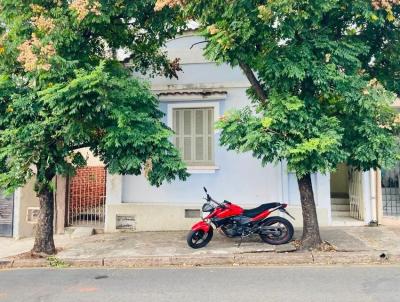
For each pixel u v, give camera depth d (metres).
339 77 6.19
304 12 5.90
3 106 7.09
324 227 9.44
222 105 10.23
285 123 6.45
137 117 6.77
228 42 6.32
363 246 7.36
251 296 5.07
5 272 6.90
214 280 5.91
